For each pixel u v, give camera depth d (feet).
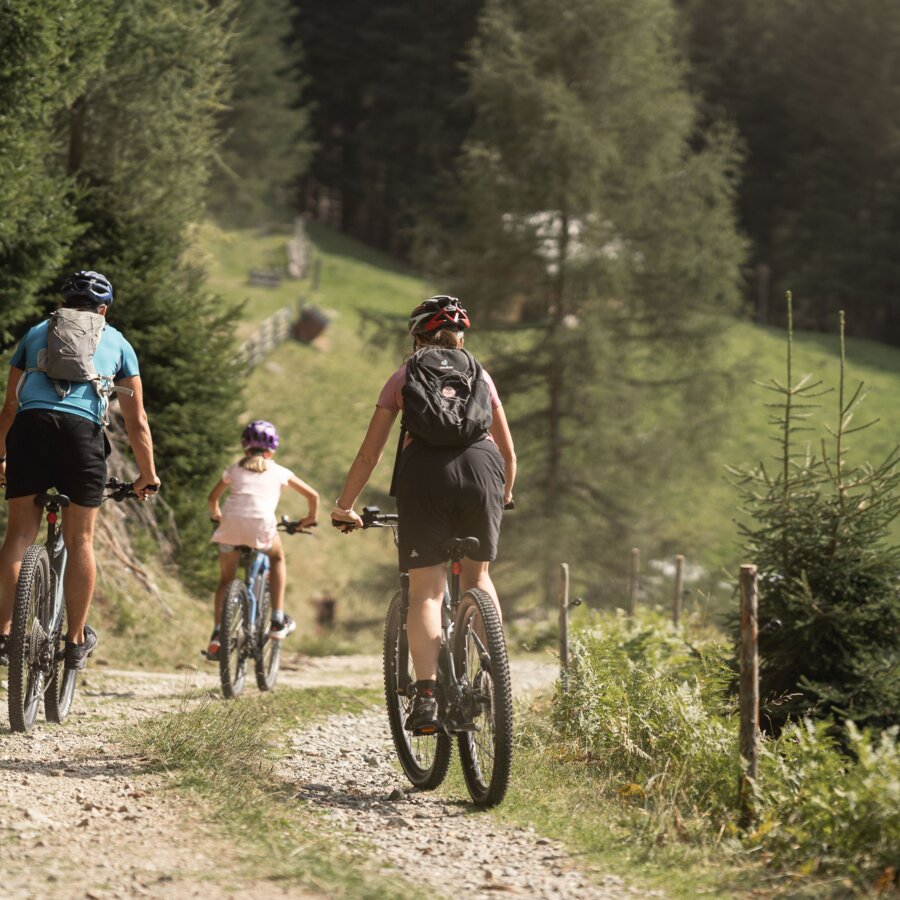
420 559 32.96
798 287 483.51
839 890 26.48
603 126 175.52
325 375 305.12
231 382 111.24
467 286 179.93
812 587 49.90
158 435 104.78
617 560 170.71
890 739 33.60
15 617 37.81
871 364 386.52
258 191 367.04
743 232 184.44
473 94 180.55
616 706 44.32
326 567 209.67
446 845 29.71
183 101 109.40
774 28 507.30
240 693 56.59
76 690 53.72
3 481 39.81
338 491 239.30
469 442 32.99
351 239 497.87
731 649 51.34
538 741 44.16
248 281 384.27
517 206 175.01
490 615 32.48
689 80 487.20
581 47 178.91
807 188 497.05
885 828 29.14
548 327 177.37
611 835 30.99
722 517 192.13
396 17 490.90
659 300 175.63
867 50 494.59
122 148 107.04
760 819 32.71
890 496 49.24
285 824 29.96
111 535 89.71
